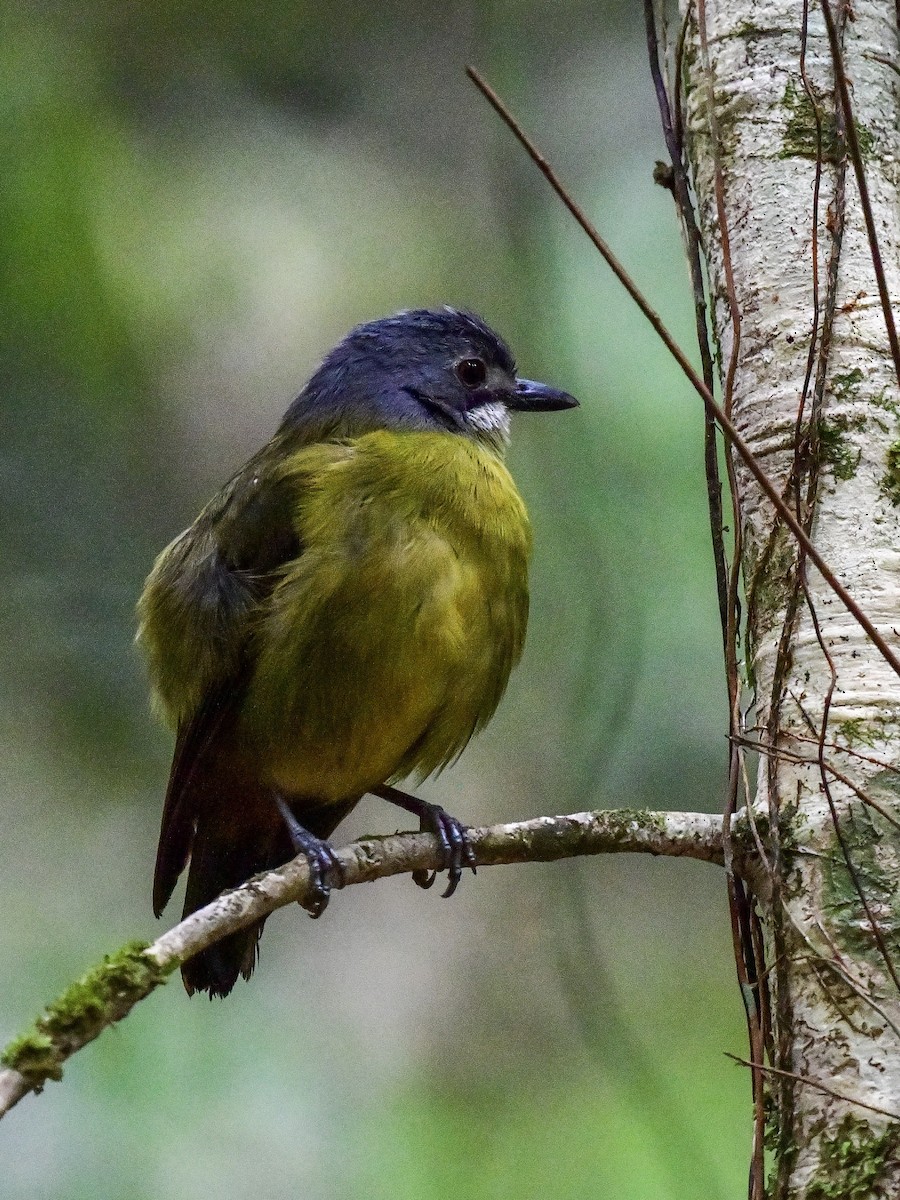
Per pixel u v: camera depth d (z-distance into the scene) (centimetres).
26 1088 486
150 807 1350
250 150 1429
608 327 1253
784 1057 542
